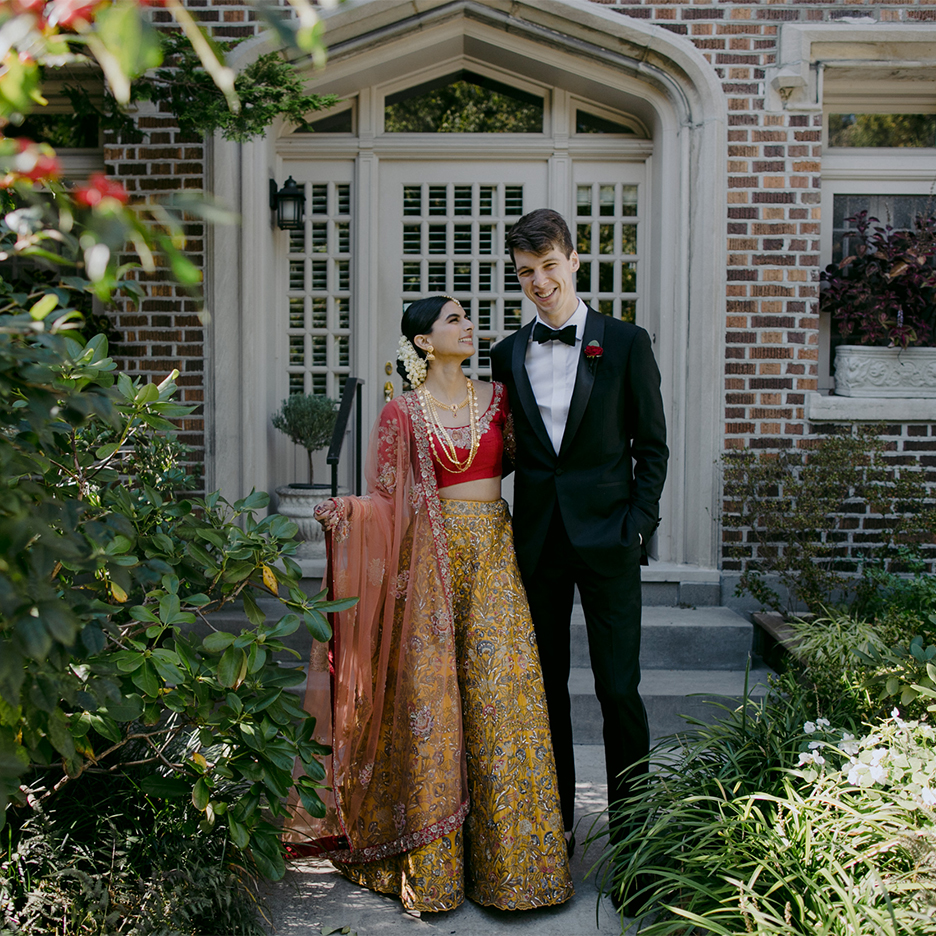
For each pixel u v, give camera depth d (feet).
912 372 15.71
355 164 16.94
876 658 9.98
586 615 8.85
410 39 15.67
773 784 8.55
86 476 7.55
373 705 8.77
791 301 15.47
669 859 8.04
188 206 3.17
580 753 12.39
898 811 7.27
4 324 4.21
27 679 5.49
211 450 15.60
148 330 15.43
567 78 16.24
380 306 17.38
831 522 14.73
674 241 15.90
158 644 8.91
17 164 3.49
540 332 8.81
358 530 8.86
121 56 2.83
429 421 8.89
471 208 17.19
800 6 15.24
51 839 7.73
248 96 12.28
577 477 8.73
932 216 16.03
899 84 16.17
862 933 6.25
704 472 15.47
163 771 8.93
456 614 8.78
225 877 7.84
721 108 15.26
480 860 8.35
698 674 13.88
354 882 8.96
